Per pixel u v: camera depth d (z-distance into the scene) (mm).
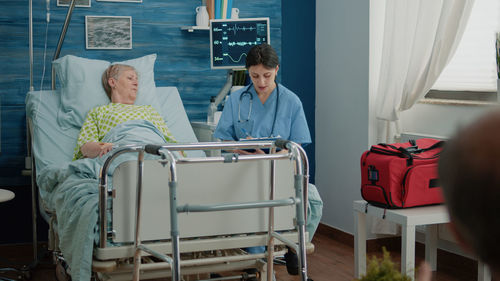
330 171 3740
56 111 2963
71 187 2074
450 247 3057
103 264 1767
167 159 1646
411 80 2971
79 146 2713
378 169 2533
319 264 3105
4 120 3242
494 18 2838
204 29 3461
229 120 2562
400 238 3428
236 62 3361
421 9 2898
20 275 2803
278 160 1978
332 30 3666
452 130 293
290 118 2490
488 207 273
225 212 1921
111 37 3398
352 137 3496
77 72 3018
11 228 3330
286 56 3809
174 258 1625
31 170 3021
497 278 284
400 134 3242
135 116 2840
